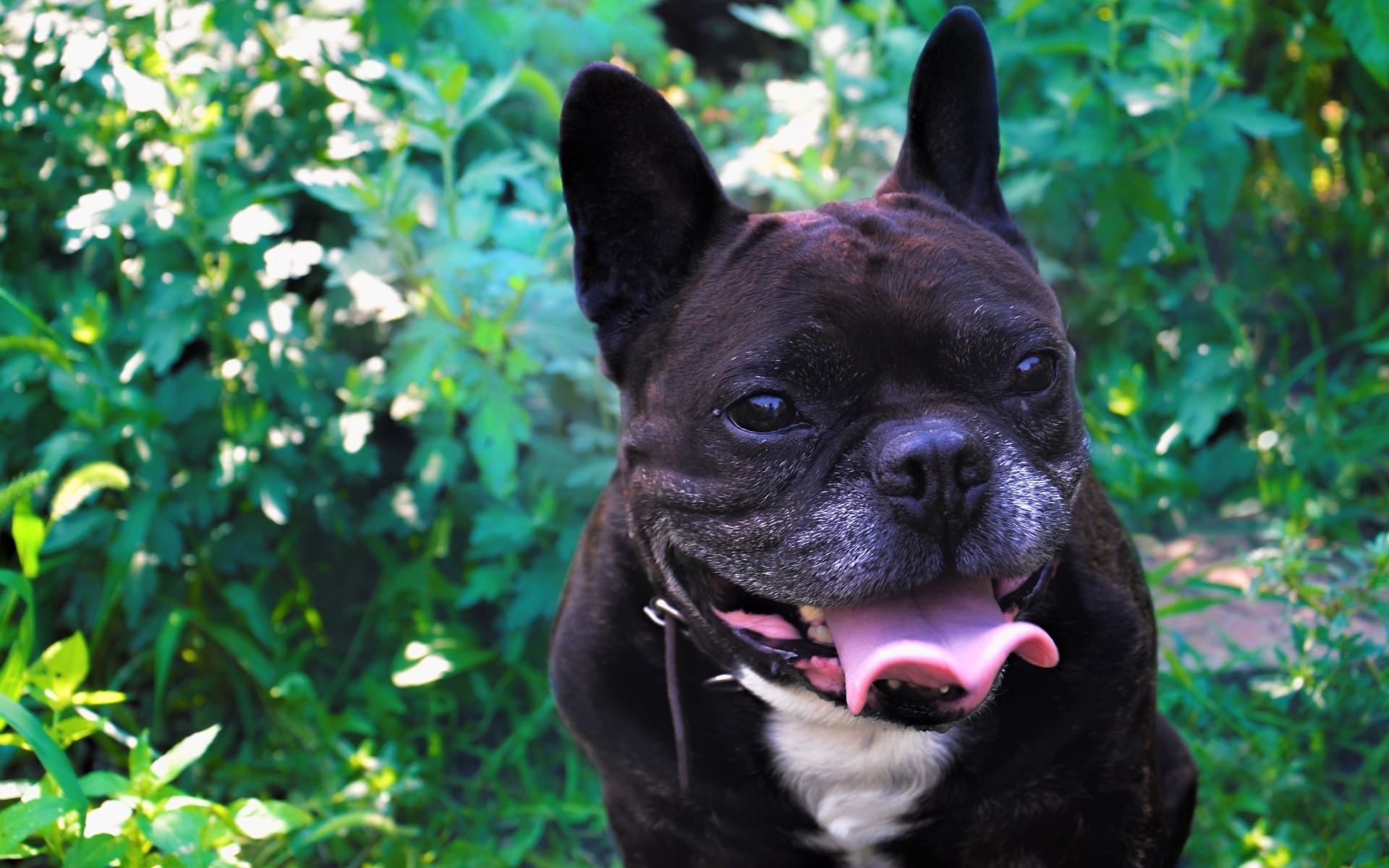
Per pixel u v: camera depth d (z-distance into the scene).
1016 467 0.66
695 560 0.69
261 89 0.97
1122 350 1.14
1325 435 1.06
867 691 0.64
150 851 0.76
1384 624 0.88
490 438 0.92
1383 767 0.87
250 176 1.00
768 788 0.72
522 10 1.11
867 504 0.65
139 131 0.96
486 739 0.96
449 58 0.95
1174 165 1.02
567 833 0.89
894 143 1.09
